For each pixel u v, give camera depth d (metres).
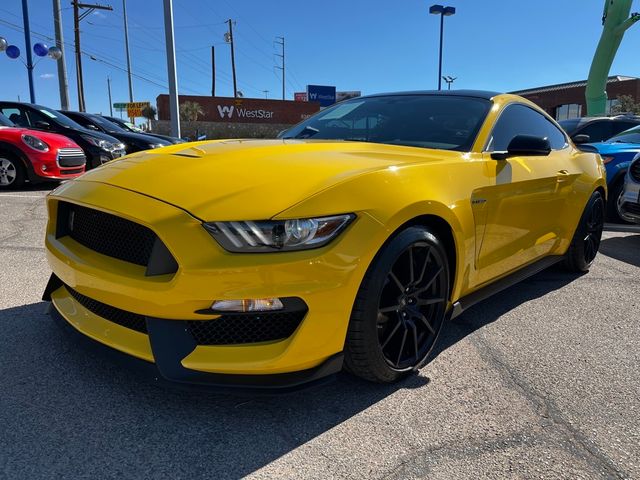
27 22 18.25
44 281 3.82
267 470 1.90
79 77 33.00
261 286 1.97
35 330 2.94
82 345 2.36
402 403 2.38
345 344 2.25
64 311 2.55
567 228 4.14
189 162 2.45
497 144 3.28
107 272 2.18
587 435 2.18
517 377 2.67
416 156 2.79
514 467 1.96
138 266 2.17
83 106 33.31
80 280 2.30
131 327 2.27
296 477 1.87
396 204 2.27
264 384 2.07
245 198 2.07
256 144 2.90
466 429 2.19
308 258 2.01
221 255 1.97
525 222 3.41
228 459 1.96
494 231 3.03
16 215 6.28
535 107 4.03
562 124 10.34
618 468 1.98
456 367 2.76
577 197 4.16
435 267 2.61
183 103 48.03
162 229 2.01
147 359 2.12
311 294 2.03
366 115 3.59
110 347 2.26
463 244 2.71
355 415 2.27
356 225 2.13
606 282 4.42
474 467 1.95
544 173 3.54
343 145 2.97
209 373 2.05
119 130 12.53
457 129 3.23
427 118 3.38
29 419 2.13
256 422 2.20
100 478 1.83
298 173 2.26
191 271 1.96
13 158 8.27
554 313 3.62
